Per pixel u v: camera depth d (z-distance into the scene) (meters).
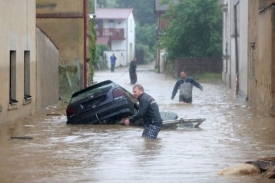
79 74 72.19
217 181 23.91
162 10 169.38
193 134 39.41
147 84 103.19
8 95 46.72
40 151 32.34
